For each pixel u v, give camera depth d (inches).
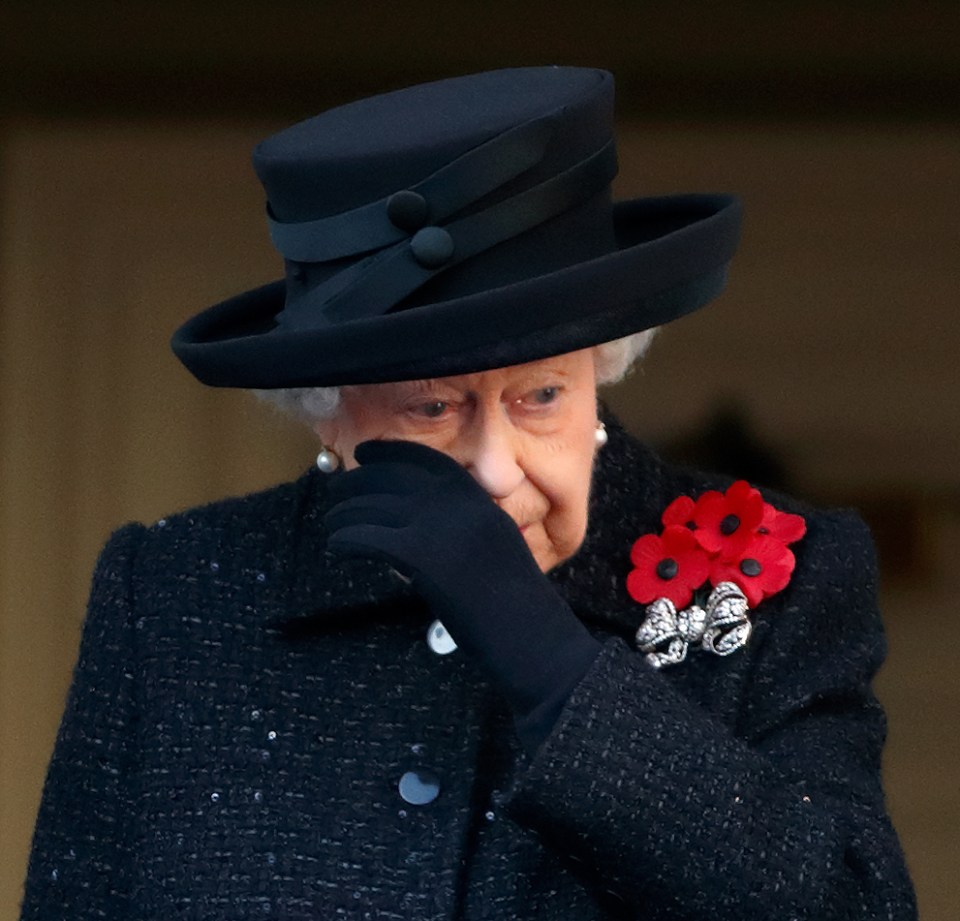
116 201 780.0
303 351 314.3
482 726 356.8
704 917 310.3
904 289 794.2
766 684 349.1
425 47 767.1
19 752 782.5
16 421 780.6
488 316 305.6
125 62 768.9
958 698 810.2
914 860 806.5
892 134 782.5
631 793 307.4
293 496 383.9
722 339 798.5
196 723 359.6
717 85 773.9
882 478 804.0
